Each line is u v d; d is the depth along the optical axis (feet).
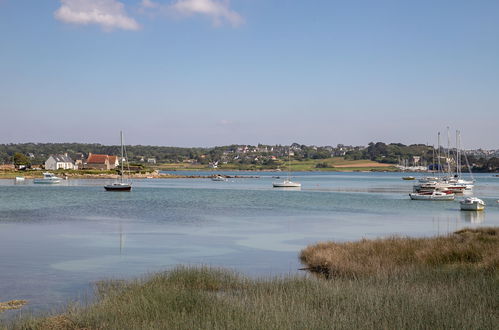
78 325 49.26
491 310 48.14
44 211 212.64
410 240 101.35
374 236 139.95
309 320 45.39
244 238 134.51
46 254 107.55
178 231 148.87
